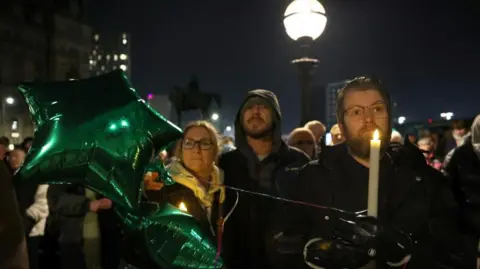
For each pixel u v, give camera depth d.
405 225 1.67
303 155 3.39
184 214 1.94
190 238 1.86
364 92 1.67
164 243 1.81
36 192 4.47
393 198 1.69
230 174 3.03
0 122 30.77
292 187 1.82
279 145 3.26
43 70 42.38
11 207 1.31
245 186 2.96
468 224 2.79
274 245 1.88
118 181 1.54
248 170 3.04
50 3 43.47
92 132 1.54
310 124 5.91
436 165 5.53
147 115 1.62
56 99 1.62
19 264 1.30
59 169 1.52
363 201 1.70
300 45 6.72
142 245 1.80
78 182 1.55
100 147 1.53
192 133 2.78
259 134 3.16
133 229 1.79
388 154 1.78
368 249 1.44
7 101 31.44
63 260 4.09
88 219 4.07
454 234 1.75
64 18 44.56
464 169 3.06
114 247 4.07
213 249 1.95
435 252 1.70
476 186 2.97
